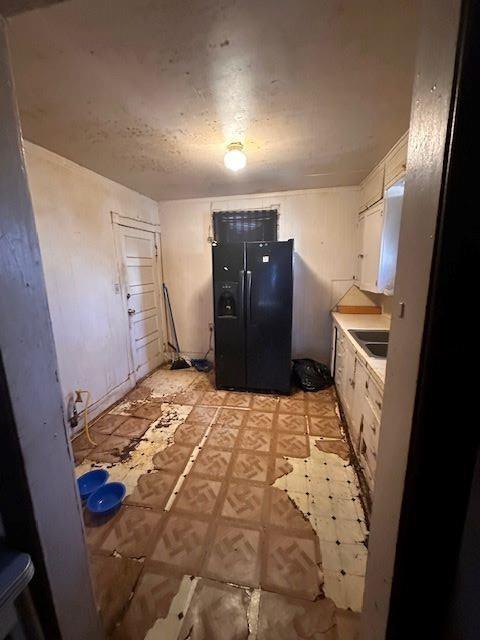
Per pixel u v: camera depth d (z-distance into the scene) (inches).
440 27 18.9
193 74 52.1
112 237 116.9
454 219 17.7
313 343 145.6
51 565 28.7
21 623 27.1
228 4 38.2
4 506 26.3
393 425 26.4
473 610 19.7
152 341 151.4
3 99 23.7
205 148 84.7
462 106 16.5
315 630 44.4
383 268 92.6
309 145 83.7
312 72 52.0
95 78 52.9
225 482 74.9
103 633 37.7
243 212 143.0
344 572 52.7
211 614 46.6
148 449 89.0
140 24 41.1
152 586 50.8
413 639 25.2
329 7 38.8
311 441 91.7
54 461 29.1
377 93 58.5
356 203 130.3
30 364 26.1
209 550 56.9
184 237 152.9
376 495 31.4
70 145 82.3
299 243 138.9
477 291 18.1
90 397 105.5
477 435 19.7
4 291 23.7
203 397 123.7
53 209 88.4
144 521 63.7
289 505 67.4
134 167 100.6
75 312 97.9
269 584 50.8
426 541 22.5
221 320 124.3
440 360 19.3
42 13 38.4
